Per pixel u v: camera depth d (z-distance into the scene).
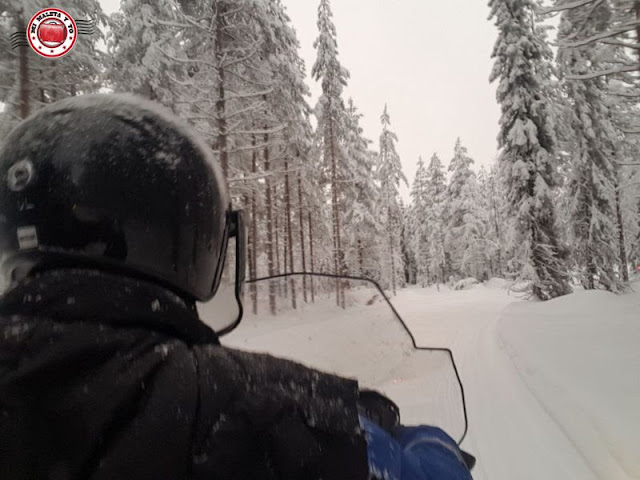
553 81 18.78
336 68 22.84
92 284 0.48
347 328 1.21
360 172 26.73
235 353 0.56
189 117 9.36
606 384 5.00
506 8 18.53
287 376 0.55
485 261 41.59
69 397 0.37
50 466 0.36
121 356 0.42
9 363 0.39
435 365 1.26
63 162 0.51
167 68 11.07
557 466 3.51
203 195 0.62
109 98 0.61
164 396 0.42
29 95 9.02
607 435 3.76
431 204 49.03
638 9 5.58
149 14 11.98
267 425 0.46
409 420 1.13
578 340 7.44
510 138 18.00
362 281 1.33
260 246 19.52
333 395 0.55
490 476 3.49
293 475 0.45
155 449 0.38
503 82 18.44
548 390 5.36
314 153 23.06
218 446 0.42
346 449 0.50
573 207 20.33
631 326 7.75
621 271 22.81
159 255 0.55
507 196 19.08
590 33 6.07
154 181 0.55
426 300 27.36
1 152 0.56
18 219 0.51
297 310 1.25
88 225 0.51
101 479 0.36
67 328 0.42
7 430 0.36
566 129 19.42
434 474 0.67
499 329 11.00
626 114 17.27
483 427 4.52
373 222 25.03
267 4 13.12
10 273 0.54
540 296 17.77
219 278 0.71
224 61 9.70
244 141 12.09
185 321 0.54
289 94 15.33
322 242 23.55
